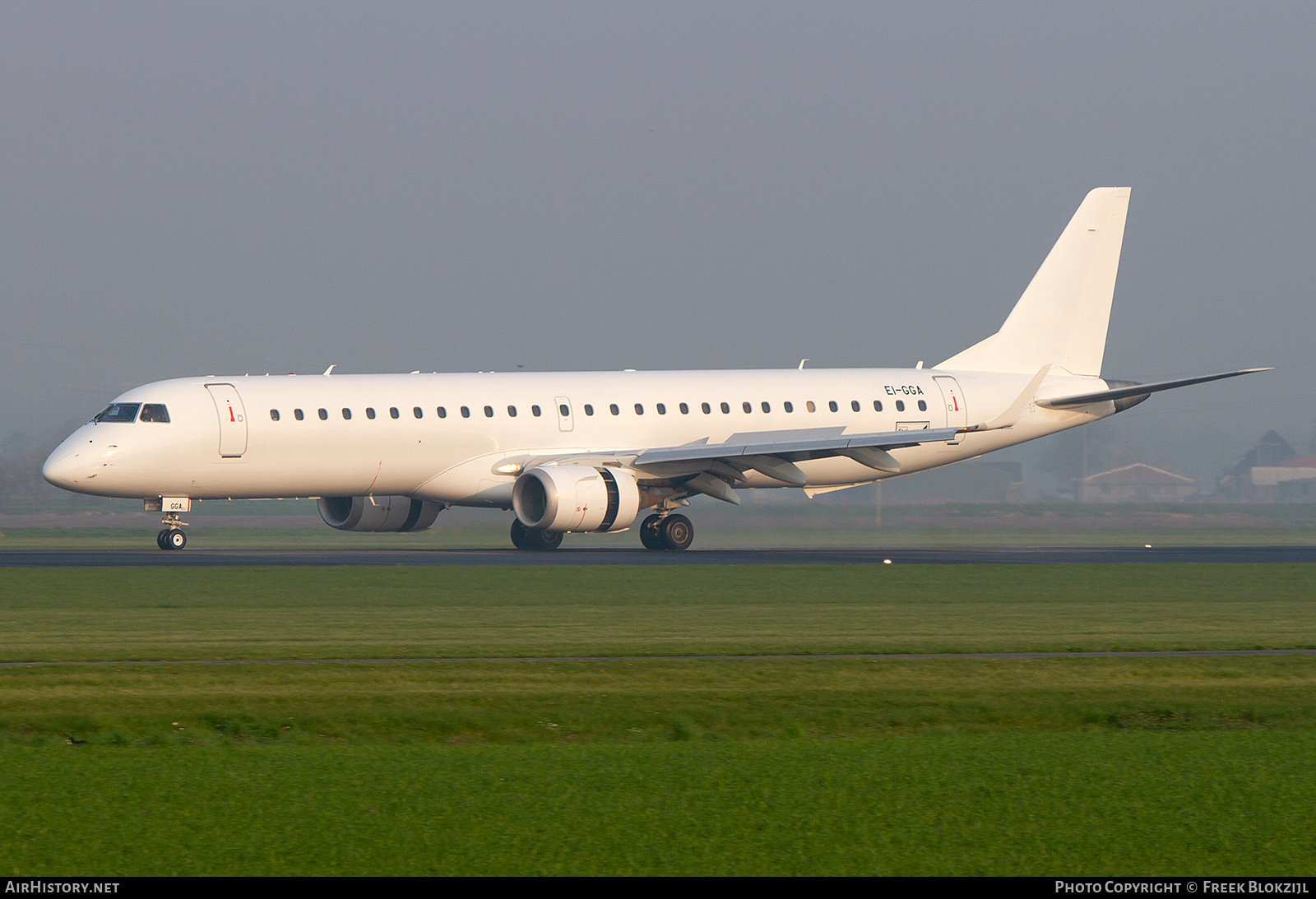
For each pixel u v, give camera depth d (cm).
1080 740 5731
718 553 17088
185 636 8756
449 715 6228
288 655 7931
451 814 4444
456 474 16850
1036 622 9775
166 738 5822
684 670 7419
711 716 6294
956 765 5188
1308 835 4275
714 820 4391
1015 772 5075
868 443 16950
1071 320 19988
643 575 13100
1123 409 19888
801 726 6116
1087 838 4225
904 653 8100
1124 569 14375
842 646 8369
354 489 16700
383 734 5994
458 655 7969
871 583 12650
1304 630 9288
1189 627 9481
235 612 10200
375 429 16362
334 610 10338
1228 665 7662
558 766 5172
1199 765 5200
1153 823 4391
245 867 3909
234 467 15938
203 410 15762
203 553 16450
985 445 19375
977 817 4450
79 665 7469
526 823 4350
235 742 5831
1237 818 4456
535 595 11412
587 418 17425
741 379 18488
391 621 9650
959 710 6438
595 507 16088
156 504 16388
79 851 4056
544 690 6869
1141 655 8062
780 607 10731
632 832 4253
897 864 3953
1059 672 7431
